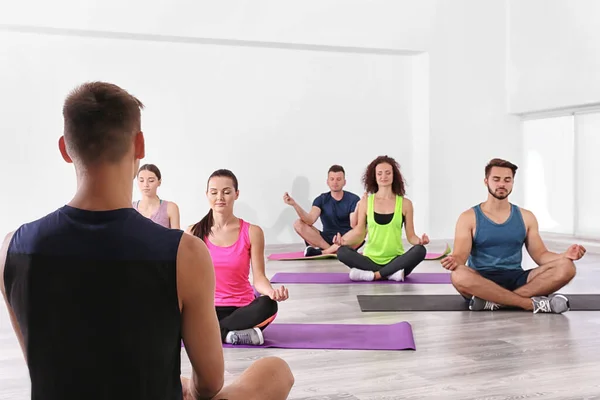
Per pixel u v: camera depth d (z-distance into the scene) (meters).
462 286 4.35
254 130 8.40
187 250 1.14
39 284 1.12
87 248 1.12
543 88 8.51
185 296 1.15
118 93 1.18
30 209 7.55
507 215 4.45
